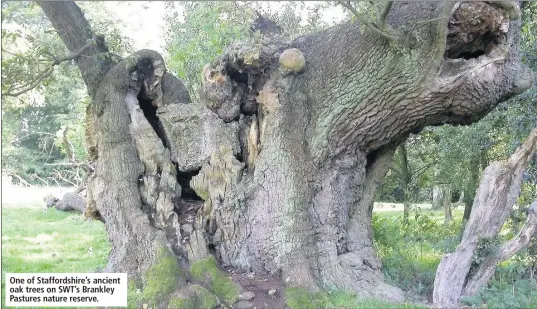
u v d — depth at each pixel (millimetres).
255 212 6488
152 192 6777
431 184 13406
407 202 11406
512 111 9055
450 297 5910
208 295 5664
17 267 8461
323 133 6605
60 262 9031
